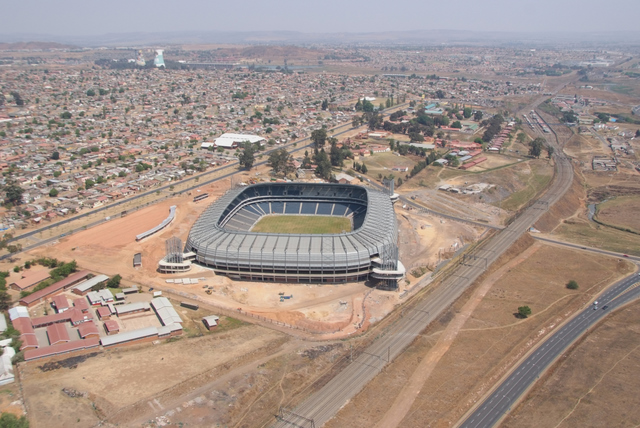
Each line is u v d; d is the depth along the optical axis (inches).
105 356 6717.5
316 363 6766.7
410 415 5856.3
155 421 5561.0
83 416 5575.8
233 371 6481.3
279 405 5944.9
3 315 7588.6
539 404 6102.4
